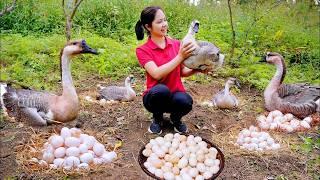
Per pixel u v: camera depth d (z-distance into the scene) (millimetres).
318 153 1875
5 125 2016
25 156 1698
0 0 3639
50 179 1575
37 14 3762
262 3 4148
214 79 2891
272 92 2303
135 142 1920
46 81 2691
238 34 3592
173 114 1976
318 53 3426
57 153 1662
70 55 1917
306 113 2211
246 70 2957
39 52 3105
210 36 3527
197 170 1663
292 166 1761
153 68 1822
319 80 2922
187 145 1812
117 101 2410
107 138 1916
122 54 3113
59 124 1962
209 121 2197
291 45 3578
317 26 4199
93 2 3973
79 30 3537
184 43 1721
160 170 1656
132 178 1629
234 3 4352
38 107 1922
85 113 2189
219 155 1785
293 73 3021
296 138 2012
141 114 2225
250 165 1754
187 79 2846
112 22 3871
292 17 4281
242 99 2572
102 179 1604
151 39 1894
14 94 1994
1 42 3119
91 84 2736
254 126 2143
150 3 4160
